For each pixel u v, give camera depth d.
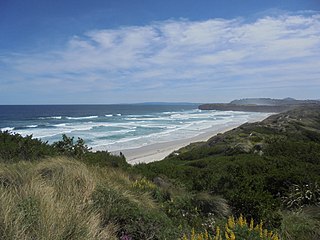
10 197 3.62
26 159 7.27
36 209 3.46
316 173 9.90
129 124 67.38
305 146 16.02
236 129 36.03
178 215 5.50
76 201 4.23
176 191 7.32
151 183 7.69
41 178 5.15
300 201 7.30
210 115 110.38
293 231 5.00
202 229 4.81
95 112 131.50
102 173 7.28
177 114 116.44
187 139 44.50
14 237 2.89
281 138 24.91
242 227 3.98
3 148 7.42
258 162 11.16
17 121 78.00
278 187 8.32
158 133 50.69
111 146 36.75
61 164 6.12
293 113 56.44
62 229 3.23
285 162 11.14
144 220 4.30
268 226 5.29
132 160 28.94
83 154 9.44
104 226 4.05
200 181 8.29
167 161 21.03
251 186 6.99
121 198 4.86
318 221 5.41
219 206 5.94
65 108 179.88
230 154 20.28
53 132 49.66
